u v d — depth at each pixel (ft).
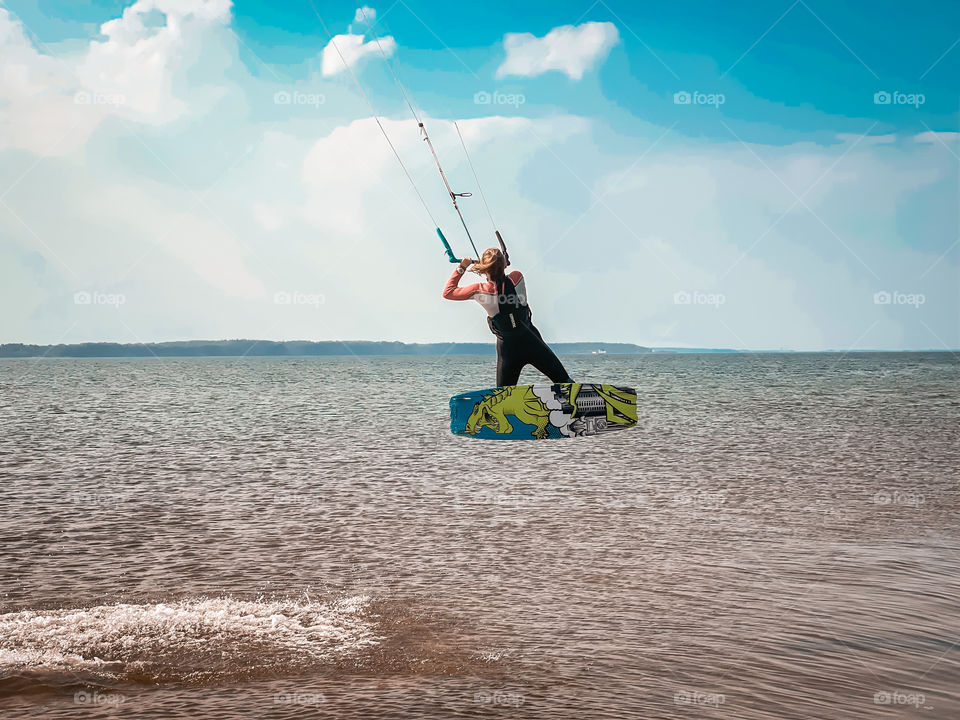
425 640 25.72
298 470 62.18
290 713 20.68
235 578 32.50
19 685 22.27
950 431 88.74
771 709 20.71
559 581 32.04
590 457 69.15
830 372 293.84
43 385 216.95
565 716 20.38
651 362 496.23
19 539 38.78
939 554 35.81
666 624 26.99
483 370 364.99
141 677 22.91
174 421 105.91
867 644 25.07
